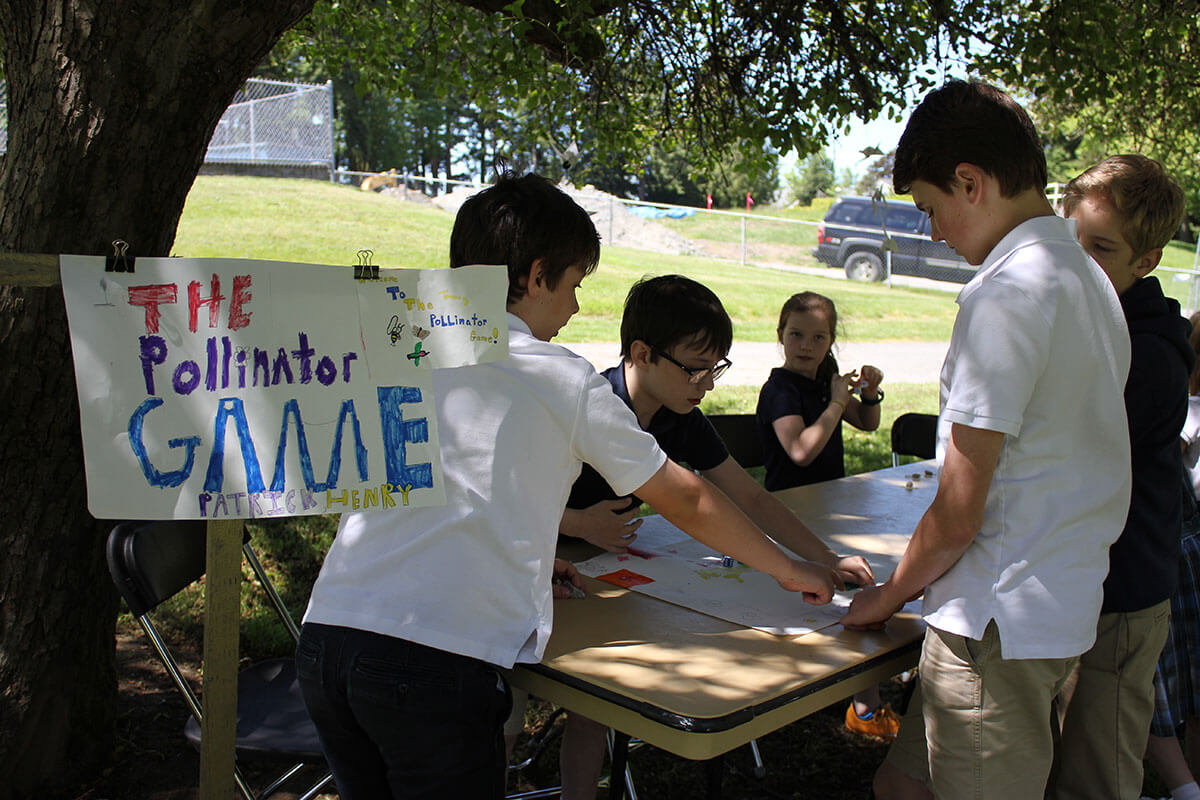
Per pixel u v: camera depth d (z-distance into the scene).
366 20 4.98
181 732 2.93
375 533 1.51
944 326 13.70
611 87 4.71
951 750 1.63
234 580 1.67
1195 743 2.72
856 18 4.55
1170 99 5.38
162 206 2.38
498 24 4.70
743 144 4.90
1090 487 1.55
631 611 1.85
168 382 1.51
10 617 2.46
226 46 2.28
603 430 1.53
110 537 2.03
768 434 3.35
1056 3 4.30
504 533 1.47
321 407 1.50
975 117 1.55
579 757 2.22
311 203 15.80
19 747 2.52
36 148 2.25
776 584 2.03
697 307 2.13
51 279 1.50
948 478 1.53
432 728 1.43
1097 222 1.95
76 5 2.18
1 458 2.38
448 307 1.51
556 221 1.59
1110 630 1.89
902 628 1.81
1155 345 1.86
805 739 3.16
